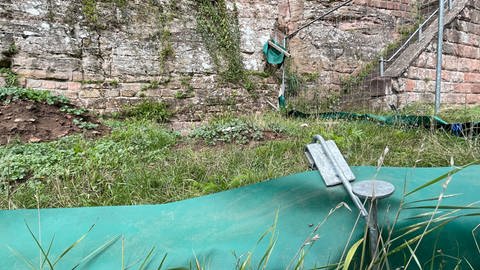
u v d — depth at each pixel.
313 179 1.68
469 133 4.02
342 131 4.70
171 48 7.62
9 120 4.57
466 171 1.81
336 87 9.96
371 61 10.33
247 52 8.70
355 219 1.28
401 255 1.21
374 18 10.53
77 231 1.33
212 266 1.10
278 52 8.87
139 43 7.25
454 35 8.77
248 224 1.33
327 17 10.06
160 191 2.86
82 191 2.79
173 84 7.60
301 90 9.61
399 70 8.12
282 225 1.29
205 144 4.65
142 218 1.43
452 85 8.84
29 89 5.40
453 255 1.22
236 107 8.30
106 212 1.47
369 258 1.17
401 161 3.29
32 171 3.22
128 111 6.98
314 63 9.81
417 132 4.38
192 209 1.49
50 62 6.30
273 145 4.04
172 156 3.79
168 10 7.65
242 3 8.73
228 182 2.98
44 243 1.25
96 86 6.75
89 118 5.55
